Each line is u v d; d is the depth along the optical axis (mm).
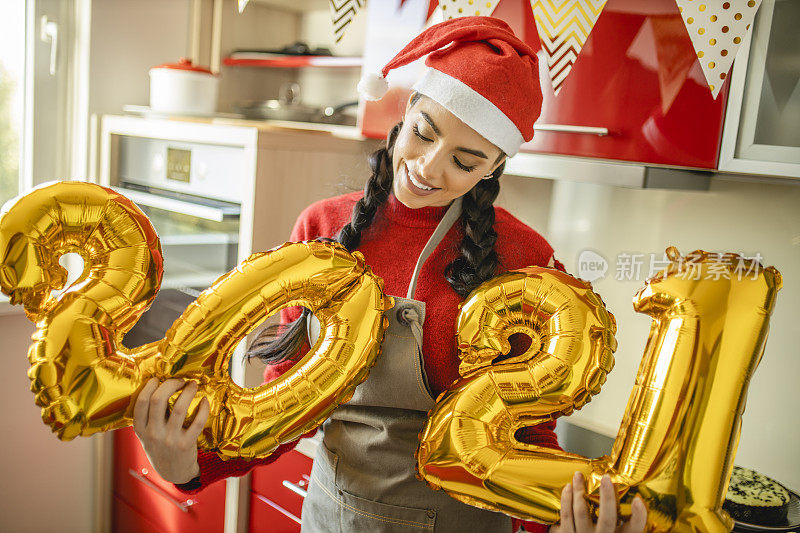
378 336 903
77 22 2104
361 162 1840
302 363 888
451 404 875
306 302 893
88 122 2125
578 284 893
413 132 952
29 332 2098
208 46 2285
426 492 1025
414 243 1086
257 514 1793
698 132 1184
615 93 1265
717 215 1541
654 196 1633
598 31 1272
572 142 1331
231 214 1690
